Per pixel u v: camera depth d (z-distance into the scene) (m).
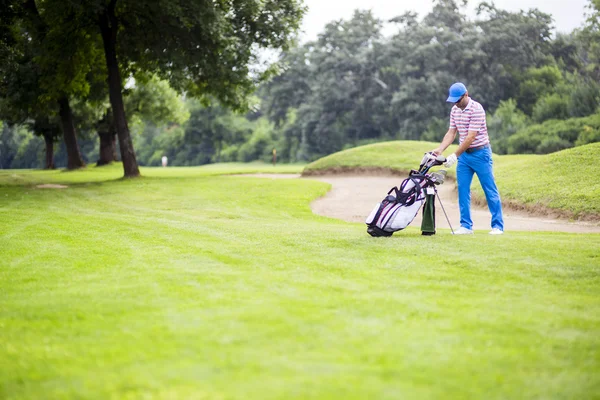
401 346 5.56
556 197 20.89
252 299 7.38
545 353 5.40
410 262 9.65
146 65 45.00
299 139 137.38
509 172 27.33
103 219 17.33
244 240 12.53
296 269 9.31
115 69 41.75
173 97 83.88
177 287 8.16
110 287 8.32
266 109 147.38
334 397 4.43
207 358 5.29
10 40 43.47
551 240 11.56
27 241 12.81
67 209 22.72
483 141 13.51
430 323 6.29
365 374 4.88
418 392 4.53
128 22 42.59
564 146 89.56
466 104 13.26
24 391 4.79
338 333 5.95
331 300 7.28
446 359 5.23
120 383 4.80
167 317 6.67
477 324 6.25
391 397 4.43
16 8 42.03
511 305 7.04
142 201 26.94
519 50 110.50
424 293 7.64
